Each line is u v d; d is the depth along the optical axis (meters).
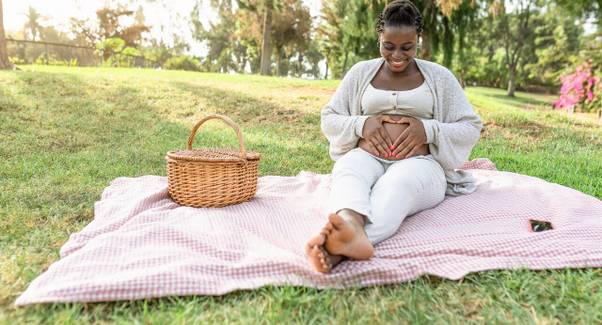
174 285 1.90
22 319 1.72
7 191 3.46
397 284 2.03
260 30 27.86
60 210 3.04
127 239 2.31
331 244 1.98
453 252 2.26
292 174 4.48
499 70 39.03
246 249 2.33
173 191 3.00
